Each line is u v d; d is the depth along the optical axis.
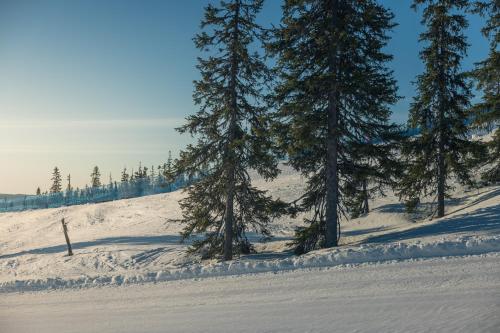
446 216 21.67
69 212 59.72
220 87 18.39
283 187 53.19
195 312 9.23
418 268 10.92
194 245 20.36
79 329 8.77
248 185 19.73
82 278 13.66
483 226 15.21
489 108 21.47
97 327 8.81
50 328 8.98
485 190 29.86
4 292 13.02
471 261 11.02
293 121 16.34
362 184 17.67
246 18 18.88
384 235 20.48
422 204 33.09
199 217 19.61
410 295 8.83
